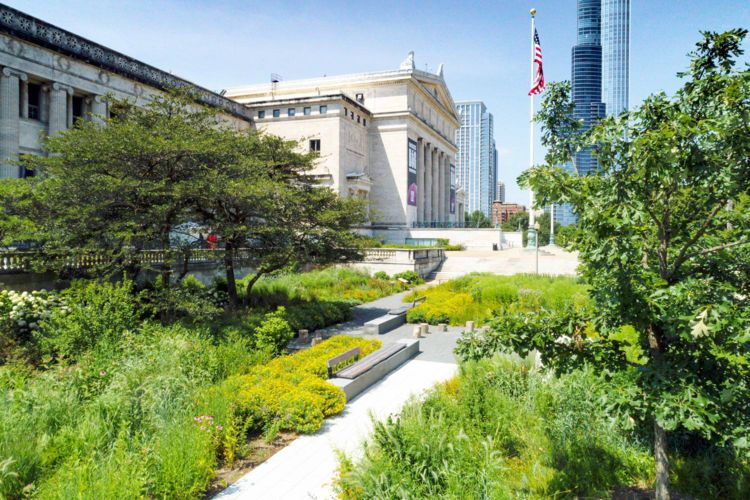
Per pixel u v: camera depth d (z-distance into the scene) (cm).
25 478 732
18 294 1641
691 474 742
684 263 648
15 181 1892
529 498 682
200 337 1492
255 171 2086
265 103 5994
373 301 3052
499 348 690
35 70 3269
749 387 584
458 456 705
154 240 1872
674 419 522
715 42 598
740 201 597
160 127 1892
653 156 519
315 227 2238
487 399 991
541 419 928
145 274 2256
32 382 1082
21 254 1816
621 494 725
